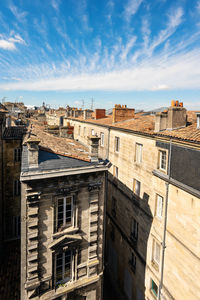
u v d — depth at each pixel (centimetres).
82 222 1220
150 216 1546
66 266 1234
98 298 1352
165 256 1355
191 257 1124
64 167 1086
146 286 1592
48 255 1132
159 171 1445
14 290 1639
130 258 1880
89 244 1257
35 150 1016
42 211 1088
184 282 1176
